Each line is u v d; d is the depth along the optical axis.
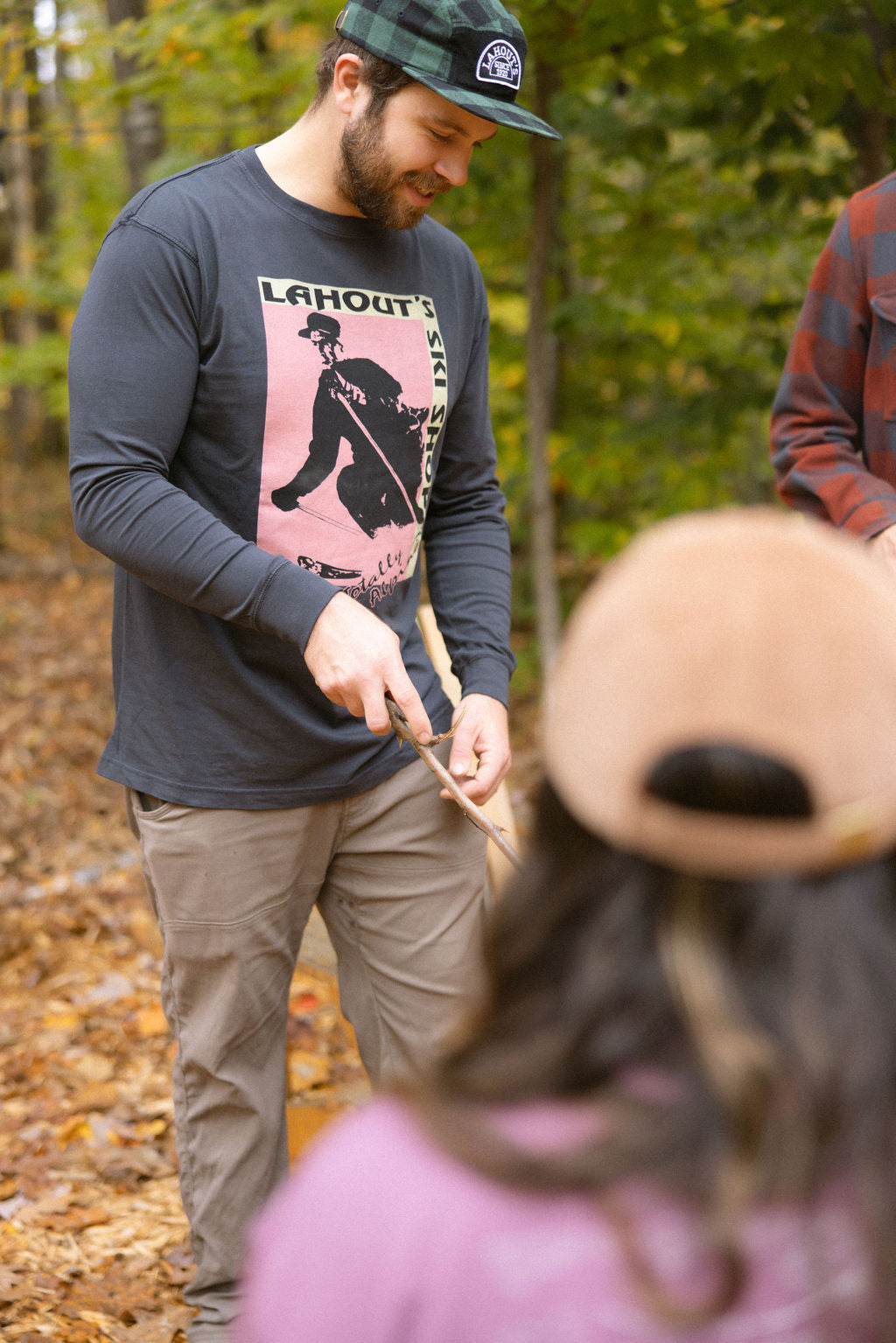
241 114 6.38
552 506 6.80
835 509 2.65
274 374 2.17
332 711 2.28
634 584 0.88
